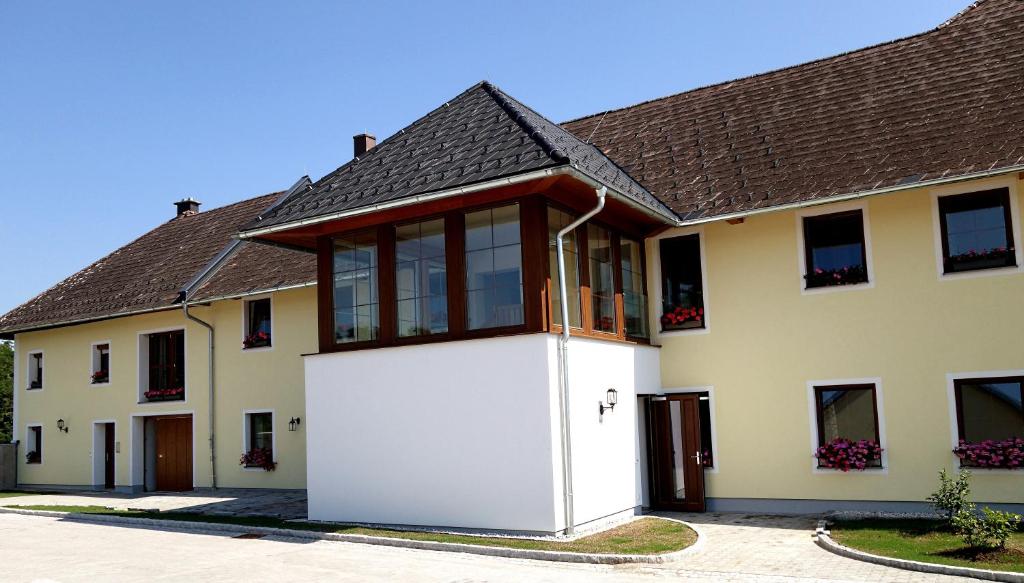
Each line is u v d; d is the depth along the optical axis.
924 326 14.30
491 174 12.98
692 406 15.93
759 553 11.61
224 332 22.50
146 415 23.89
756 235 15.84
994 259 13.85
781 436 15.34
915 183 13.41
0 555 13.13
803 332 15.27
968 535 11.05
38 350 26.88
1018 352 13.56
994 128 13.98
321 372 15.24
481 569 10.93
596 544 12.04
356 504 14.63
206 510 17.86
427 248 14.27
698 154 17.53
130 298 24.31
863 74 17.50
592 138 20.19
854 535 12.39
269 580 10.58
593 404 13.98
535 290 13.12
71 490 25.34
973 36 16.75
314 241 16.61
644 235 16.53
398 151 16.14
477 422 13.50
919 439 14.20
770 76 19.23
